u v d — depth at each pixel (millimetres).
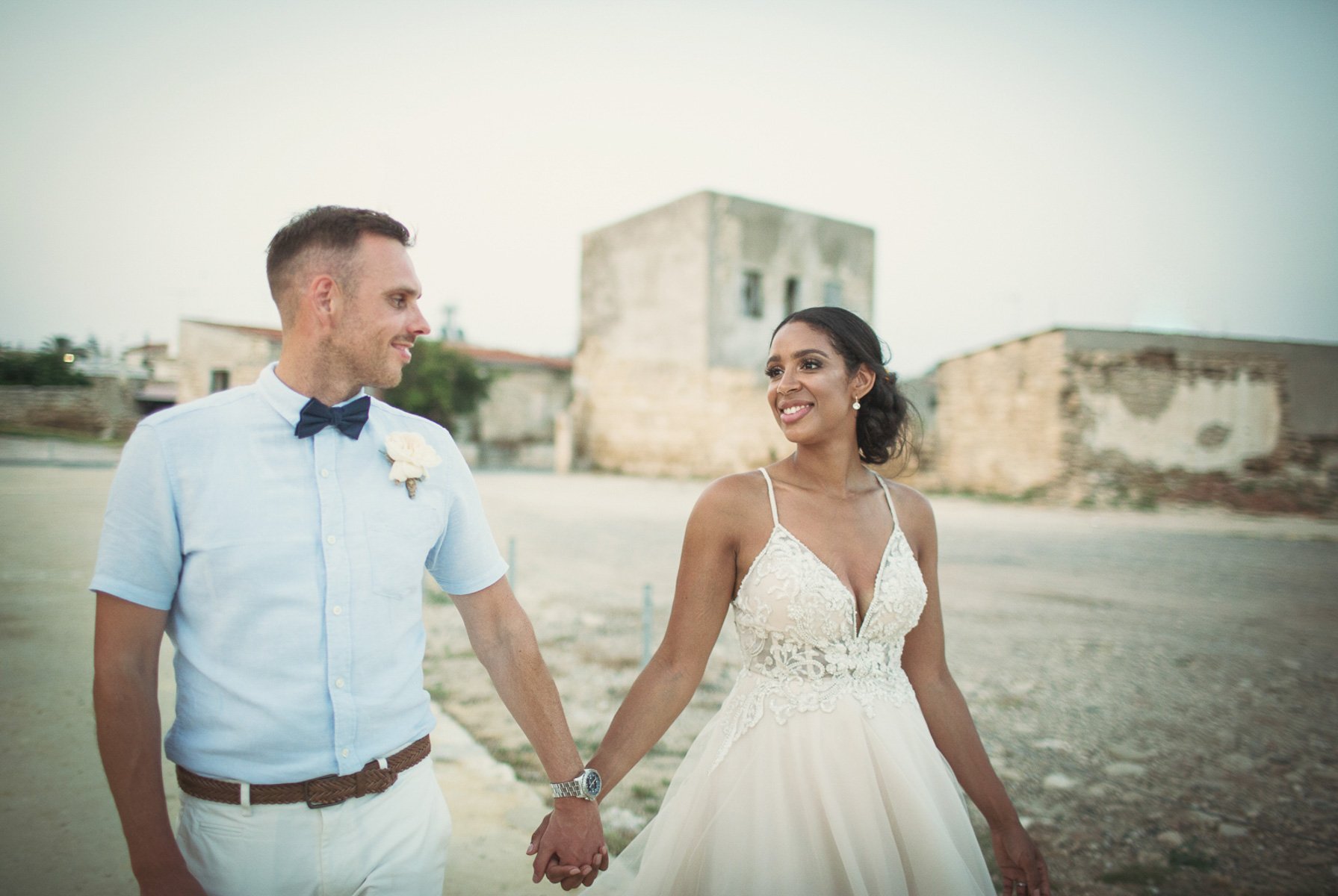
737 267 28891
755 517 2146
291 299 1721
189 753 1616
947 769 2168
